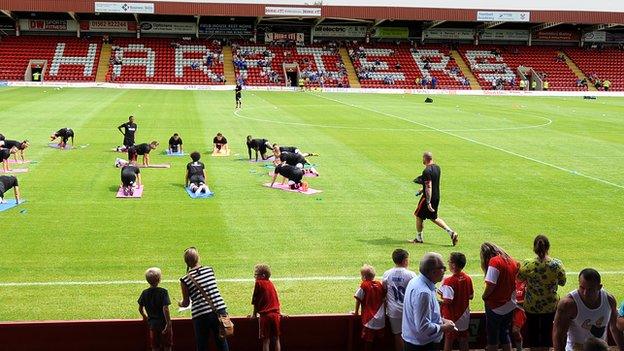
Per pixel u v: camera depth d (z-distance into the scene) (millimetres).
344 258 14602
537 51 85500
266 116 42625
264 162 25859
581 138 35375
